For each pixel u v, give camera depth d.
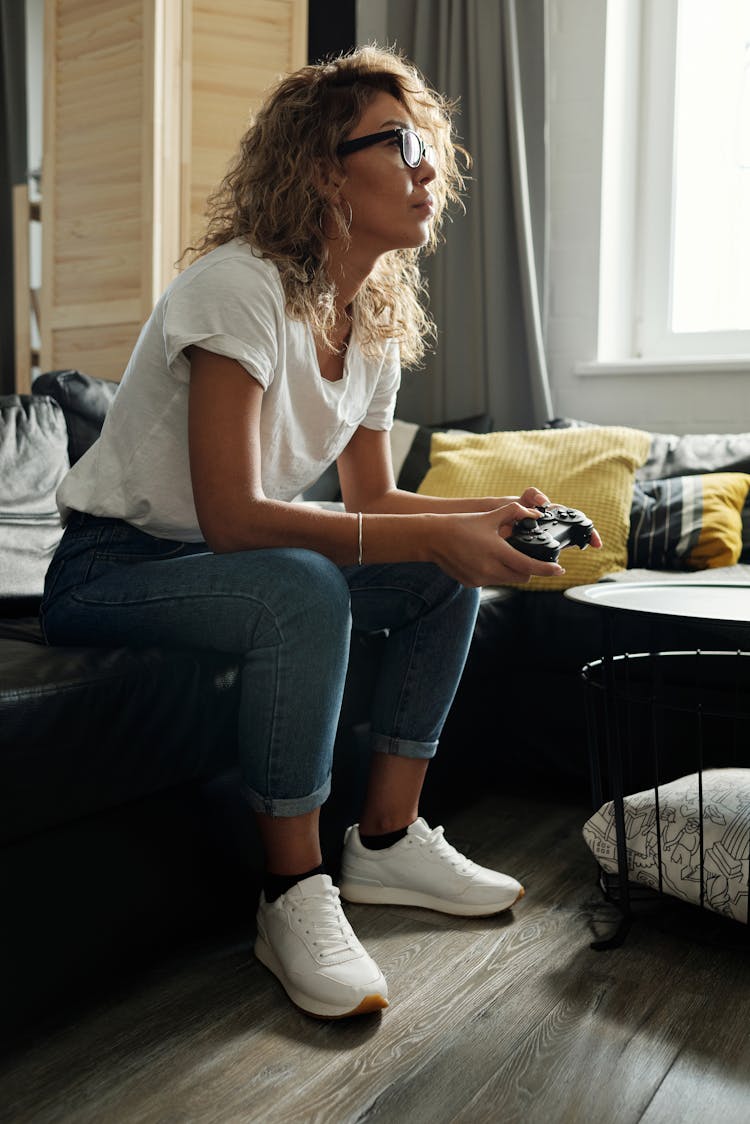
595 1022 1.20
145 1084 1.08
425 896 1.50
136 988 1.28
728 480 2.36
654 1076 1.10
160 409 1.30
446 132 1.48
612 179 3.01
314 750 1.24
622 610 1.31
